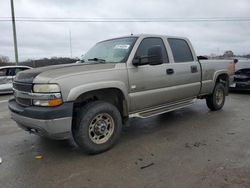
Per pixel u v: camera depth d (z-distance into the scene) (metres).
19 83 3.76
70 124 3.46
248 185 2.78
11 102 4.18
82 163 3.54
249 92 9.98
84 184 2.95
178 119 5.86
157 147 4.06
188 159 3.54
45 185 2.96
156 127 5.25
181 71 5.17
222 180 2.91
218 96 6.67
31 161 3.66
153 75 4.55
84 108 3.71
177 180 2.96
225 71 6.63
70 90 3.43
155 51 4.18
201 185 2.82
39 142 4.50
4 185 2.97
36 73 3.64
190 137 4.52
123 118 4.41
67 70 3.66
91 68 3.82
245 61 10.61
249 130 4.85
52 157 3.79
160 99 4.78
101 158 3.70
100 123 3.87
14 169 3.40
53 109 3.31
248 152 3.73
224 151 3.80
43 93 3.36
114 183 2.95
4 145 4.37
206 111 6.66
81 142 3.69
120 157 3.71
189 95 5.55
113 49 4.63
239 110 6.72
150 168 3.30
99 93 4.07
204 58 6.57
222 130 4.89
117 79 3.98
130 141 4.40
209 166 3.29
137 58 4.20
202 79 5.84
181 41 5.48
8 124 5.84
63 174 3.22
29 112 3.44
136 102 4.33
